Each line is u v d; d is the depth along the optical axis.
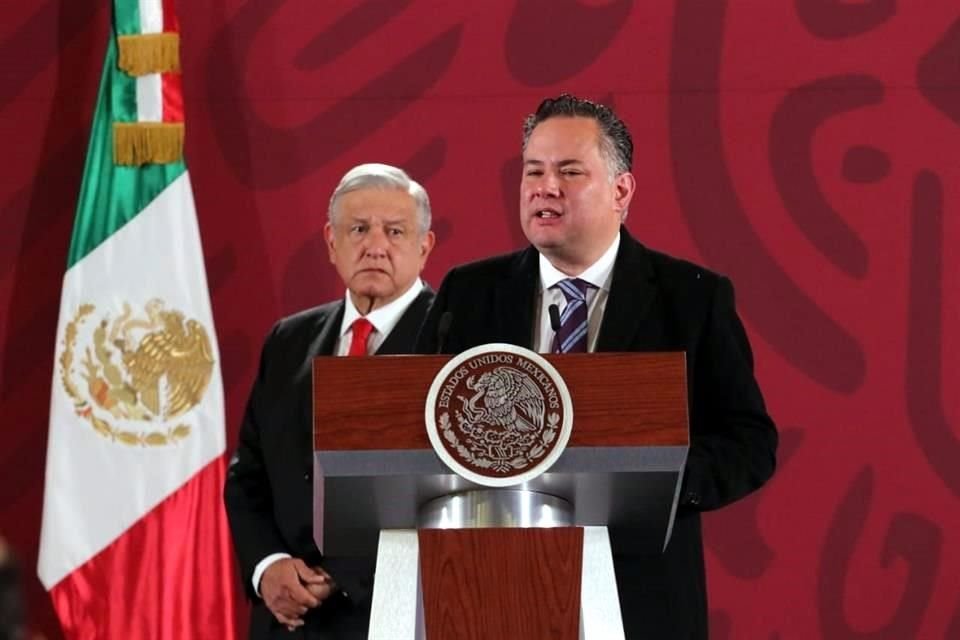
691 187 17.67
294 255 17.72
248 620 16.92
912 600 16.86
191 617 16.31
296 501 13.72
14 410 17.39
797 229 17.56
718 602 16.91
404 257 14.73
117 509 16.38
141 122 17.05
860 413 17.22
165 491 16.42
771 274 17.50
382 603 7.30
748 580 16.94
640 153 17.73
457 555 7.01
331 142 17.91
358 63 18.03
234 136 17.89
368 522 7.83
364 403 7.08
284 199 17.81
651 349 10.08
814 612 16.86
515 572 7.01
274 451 14.02
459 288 10.54
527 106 17.92
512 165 17.83
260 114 17.92
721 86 17.81
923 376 17.25
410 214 14.87
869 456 17.12
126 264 16.78
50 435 16.50
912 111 17.67
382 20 18.06
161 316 16.69
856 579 16.91
